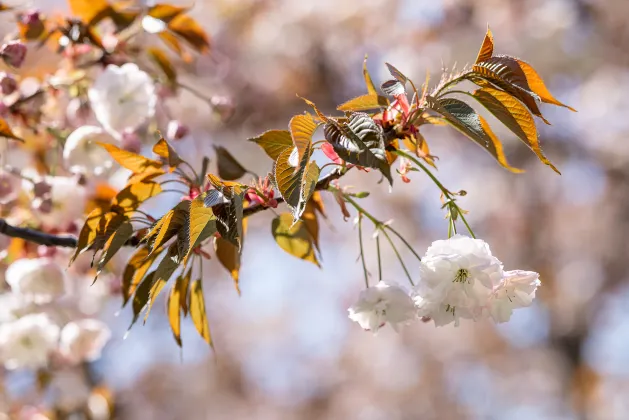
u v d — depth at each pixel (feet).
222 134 29.27
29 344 12.62
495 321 6.80
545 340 35.47
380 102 7.34
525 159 31.81
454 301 6.75
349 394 36.73
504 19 28.45
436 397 35.78
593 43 28.76
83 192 10.91
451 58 26.99
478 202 32.86
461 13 28.91
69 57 11.28
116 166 11.30
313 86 30.14
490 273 6.68
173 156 7.89
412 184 32.48
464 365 36.04
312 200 8.63
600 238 34.04
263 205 7.40
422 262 6.79
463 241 6.81
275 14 29.96
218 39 29.68
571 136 31.53
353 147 6.28
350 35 29.63
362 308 7.63
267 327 38.68
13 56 10.18
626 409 35.14
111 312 30.96
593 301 34.14
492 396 36.58
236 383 37.78
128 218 7.80
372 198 32.91
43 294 11.48
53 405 15.53
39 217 10.93
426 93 7.06
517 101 6.84
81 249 7.71
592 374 35.37
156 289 6.49
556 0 28.60
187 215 6.61
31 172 12.08
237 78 29.50
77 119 11.37
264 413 37.06
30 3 10.80
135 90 10.67
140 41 13.10
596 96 29.86
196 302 8.17
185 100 23.25
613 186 32.99
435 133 32.45
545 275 33.78
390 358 36.04
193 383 36.52
